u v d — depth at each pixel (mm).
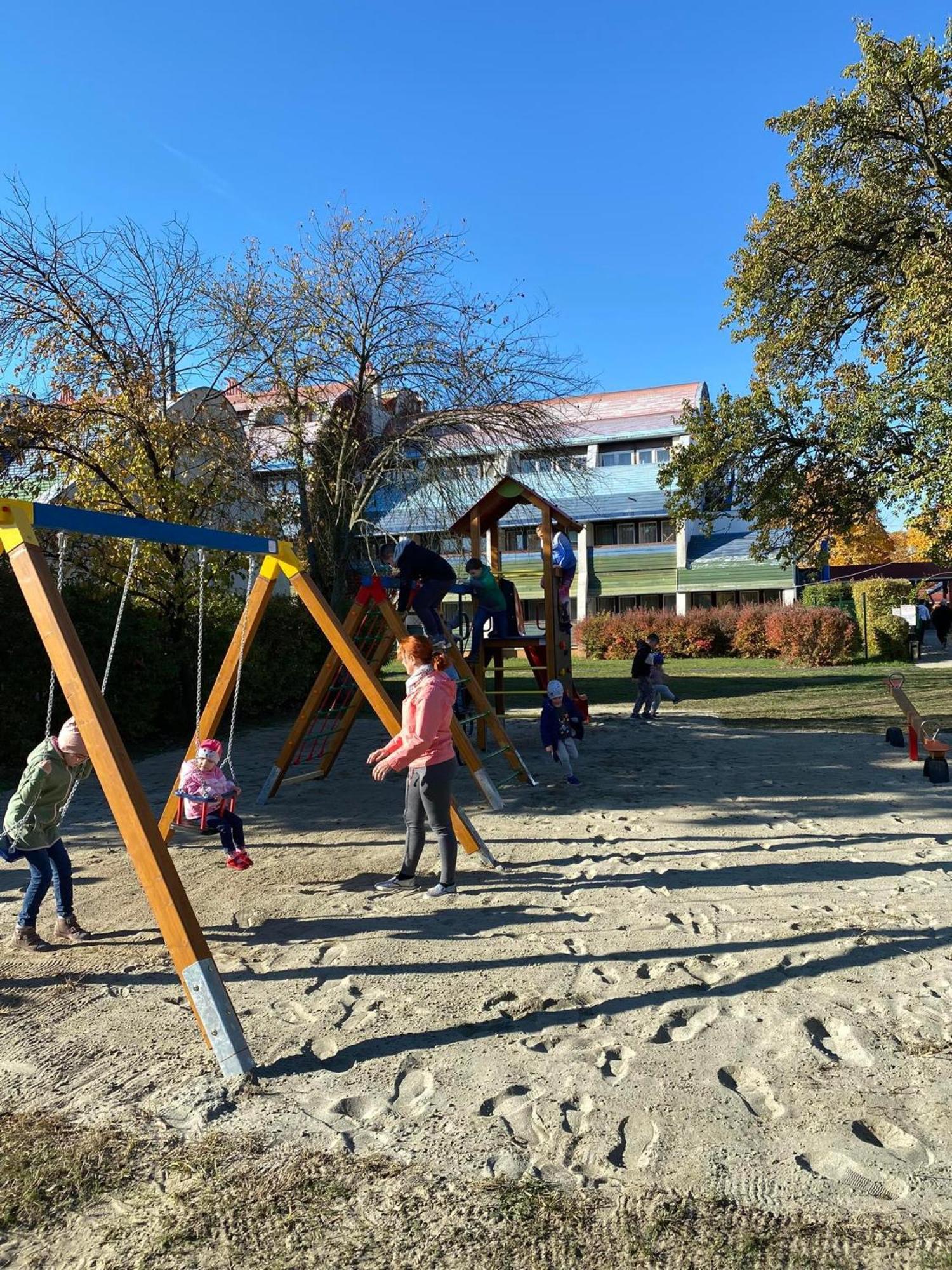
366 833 7172
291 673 16641
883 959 4277
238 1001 3961
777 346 19844
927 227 17375
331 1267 2230
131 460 13648
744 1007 3787
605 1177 2600
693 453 19062
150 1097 3109
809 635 25844
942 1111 2932
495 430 16688
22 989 4113
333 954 4512
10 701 9875
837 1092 3076
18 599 9938
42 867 4605
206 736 6516
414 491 17891
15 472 13477
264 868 6176
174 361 14328
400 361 16594
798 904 5141
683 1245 2293
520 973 4203
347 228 16422
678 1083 3148
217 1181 2600
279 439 17797
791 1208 2439
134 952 4570
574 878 5797
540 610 35938
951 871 5773
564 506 35375
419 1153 2732
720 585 34344
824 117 17156
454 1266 2232
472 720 8414
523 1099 3066
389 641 9352
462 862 6215
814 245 18453
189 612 13938
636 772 9742
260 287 15836
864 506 17922
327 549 18000
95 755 3680
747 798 8273
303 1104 3051
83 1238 2361
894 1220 2375
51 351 13031
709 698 18297
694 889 5492
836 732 12875
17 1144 2805
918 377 15234
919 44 16109
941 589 40281
